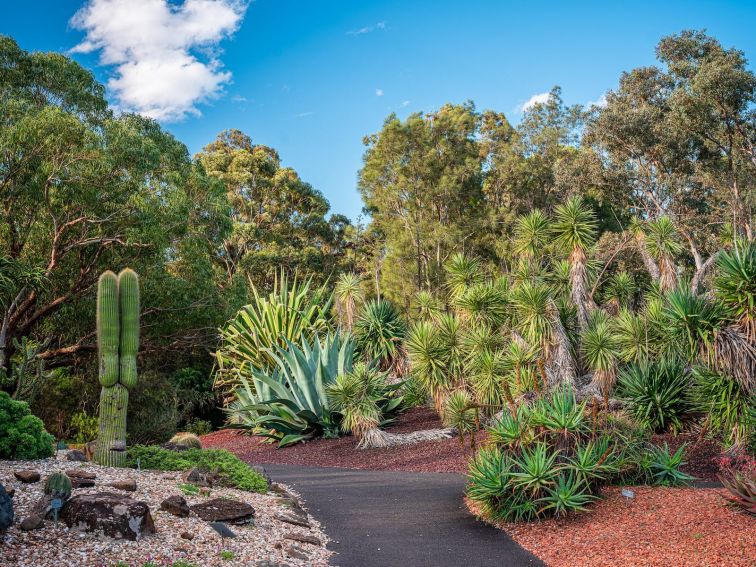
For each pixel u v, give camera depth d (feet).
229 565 19.11
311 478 39.78
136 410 61.87
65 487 20.03
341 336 68.18
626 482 29.50
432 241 124.06
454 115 134.41
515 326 47.98
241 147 173.78
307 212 165.78
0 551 16.76
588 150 118.11
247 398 68.28
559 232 49.80
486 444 30.78
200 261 81.92
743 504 23.30
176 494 24.68
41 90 69.92
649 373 40.63
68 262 71.36
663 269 53.62
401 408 63.82
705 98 94.94
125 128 65.62
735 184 101.60
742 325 33.37
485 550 23.12
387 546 23.72
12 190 62.34
